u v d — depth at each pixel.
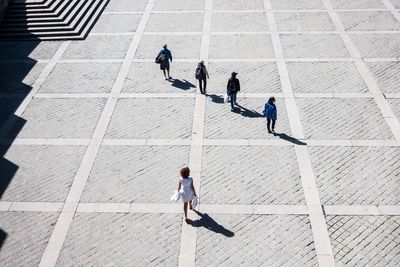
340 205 11.33
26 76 17.91
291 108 15.20
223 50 19.25
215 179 12.32
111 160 13.25
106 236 10.78
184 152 13.41
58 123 15.03
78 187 12.30
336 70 17.39
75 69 18.28
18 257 10.34
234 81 14.67
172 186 12.19
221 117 14.93
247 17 22.30
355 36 19.97
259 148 13.44
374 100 15.45
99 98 16.30
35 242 10.70
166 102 15.87
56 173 12.86
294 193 11.75
